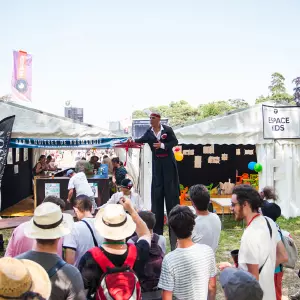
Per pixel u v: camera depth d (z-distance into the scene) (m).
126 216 2.86
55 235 2.48
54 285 2.35
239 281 1.94
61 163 30.66
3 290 1.66
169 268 2.87
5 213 12.26
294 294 5.42
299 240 8.84
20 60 24.23
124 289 2.61
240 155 15.90
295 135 11.51
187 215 2.95
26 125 11.19
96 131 11.47
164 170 5.35
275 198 5.46
